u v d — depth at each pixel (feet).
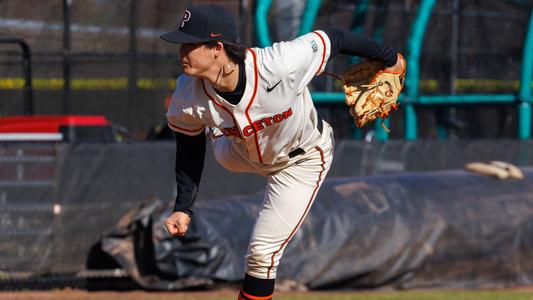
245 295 51.67
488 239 105.29
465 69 144.87
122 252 99.04
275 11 131.54
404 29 139.74
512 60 146.82
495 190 109.60
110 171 105.50
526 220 107.45
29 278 100.42
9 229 100.37
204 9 42.80
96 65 129.08
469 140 126.72
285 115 45.91
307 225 100.99
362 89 49.67
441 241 103.65
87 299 93.30
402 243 102.32
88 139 119.85
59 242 102.01
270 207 50.72
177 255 97.86
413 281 102.99
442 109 142.61
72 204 103.09
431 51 142.82
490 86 146.10
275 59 44.16
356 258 100.89
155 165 108.27
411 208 104.53
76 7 128.36
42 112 127.03
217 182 112.37
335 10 135.03
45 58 126.82
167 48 131.75
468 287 104.42
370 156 120.78
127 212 106.11
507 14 146.82
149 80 130.72
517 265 106.42
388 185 107.34
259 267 51.26
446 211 104.99
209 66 43.21
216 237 99.09
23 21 126.21
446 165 125.39
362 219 102.37
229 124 46.16
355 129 138.21
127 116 130.11
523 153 129.70
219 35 42.50
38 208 101.60
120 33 130.21
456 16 144.46
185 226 49.08
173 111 47.34
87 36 128.98
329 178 113.70
